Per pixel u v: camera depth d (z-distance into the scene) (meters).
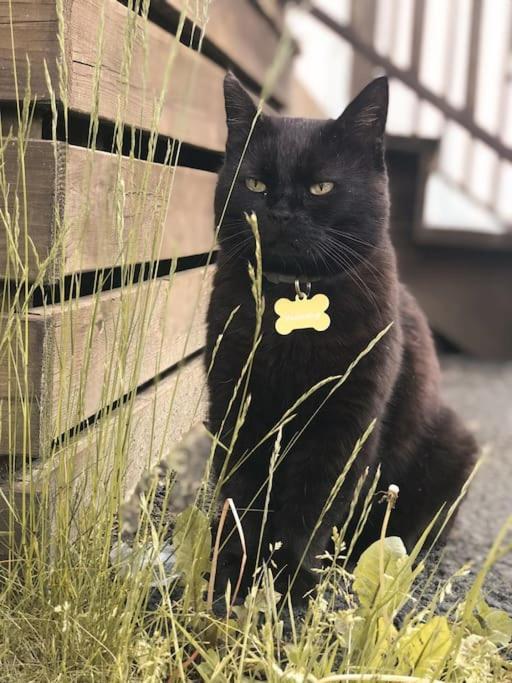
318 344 0.75
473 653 0.61
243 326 0.77
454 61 2.14
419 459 0.90
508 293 2.06
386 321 0.78
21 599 0.65
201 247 1.08
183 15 0.61
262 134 0.79
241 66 1.26
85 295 0.82
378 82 0.78
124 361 0.62
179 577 0.70
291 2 1.69
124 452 0.65
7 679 0.61
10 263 0.68
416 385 0.87
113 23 0.74
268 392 0.77
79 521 0.66
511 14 2.08
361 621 0.63
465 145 2.28
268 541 0.79
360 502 0.83
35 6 0.66
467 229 1.98
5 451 0.69
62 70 0.63
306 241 0.76
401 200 1.98
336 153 0.78
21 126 0.63
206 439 1.27
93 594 0.61
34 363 0.68
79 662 0.62
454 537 0.97
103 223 0.74
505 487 1.16
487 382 1.87
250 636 0.62
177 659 0.60
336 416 0.77
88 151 0.67
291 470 0.78
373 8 2.02
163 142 0.94
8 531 0.67
